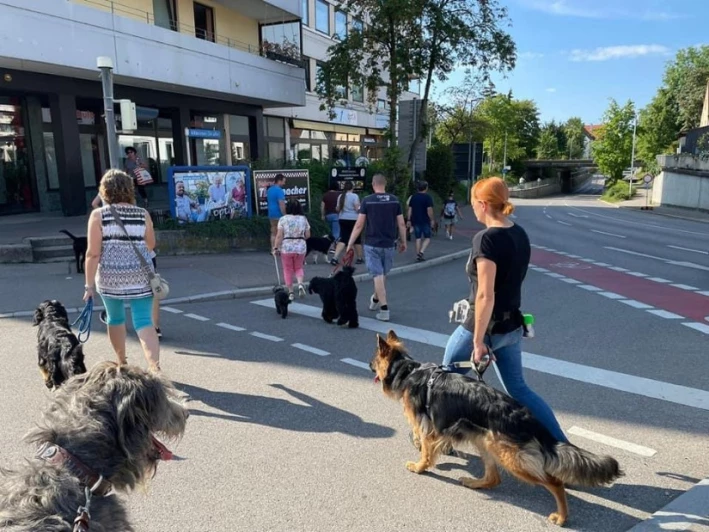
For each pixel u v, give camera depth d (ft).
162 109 63.77
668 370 18.01
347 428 14.19
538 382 17.03
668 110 217.36
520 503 10.91
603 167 228.02
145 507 10.71
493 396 10.44
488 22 68.95
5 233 39.99
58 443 5.51
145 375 6.07
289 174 49.19
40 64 42.06
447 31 65.41
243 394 16.43
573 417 14.52
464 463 12.53
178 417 6.29
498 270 11.15
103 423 5.63
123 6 54.24
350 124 108.58
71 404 5.78
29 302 27.63
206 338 22.36
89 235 15.19
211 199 44.65
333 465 12.37
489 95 82.84
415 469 12.05
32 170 52.06
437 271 42.01
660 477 11.68
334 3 101.19
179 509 10.66
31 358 19.66
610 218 111.04
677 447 12.92
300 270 29.43
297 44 74.95
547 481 9.97
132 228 15.52
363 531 10.00
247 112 74.95
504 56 69.82
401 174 66.59
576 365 18.57
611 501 10.87
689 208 130.11
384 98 120.78
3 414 14.85
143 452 5.92
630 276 37.70
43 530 4.90
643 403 15.38
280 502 10.92
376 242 25.07
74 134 49.11
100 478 5.55
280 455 12.80
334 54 71.31
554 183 290.97
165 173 66.80
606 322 24.50
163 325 24.43
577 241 64.23
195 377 17.87
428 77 72.95
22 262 36.19
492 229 11.19
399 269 41.19
